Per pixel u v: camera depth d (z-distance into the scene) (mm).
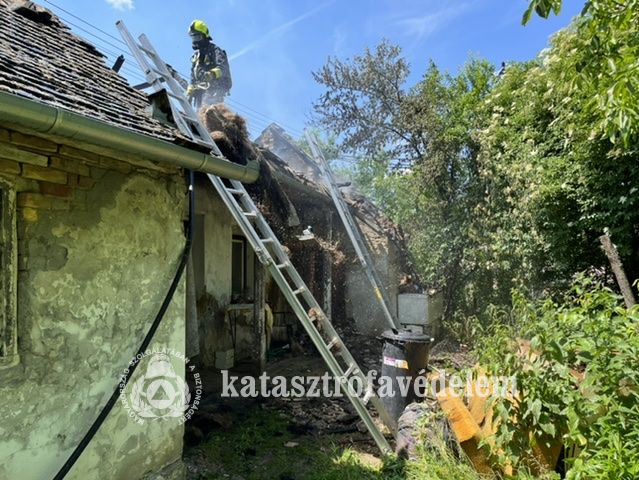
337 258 8078
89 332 2314
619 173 4137
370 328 8641
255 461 3502
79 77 2773
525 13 2148
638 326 2244
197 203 5676
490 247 6820
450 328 7551
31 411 2008
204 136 3836
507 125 6156
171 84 4590
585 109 2898
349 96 10023
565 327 2477
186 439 3766
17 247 1992
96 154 2391
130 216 2605
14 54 2383
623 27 2453
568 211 4910
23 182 2027
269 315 6902
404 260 9203
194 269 5781
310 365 6465
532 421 2387
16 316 1966
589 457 1973
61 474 2100
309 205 8133
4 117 1621
